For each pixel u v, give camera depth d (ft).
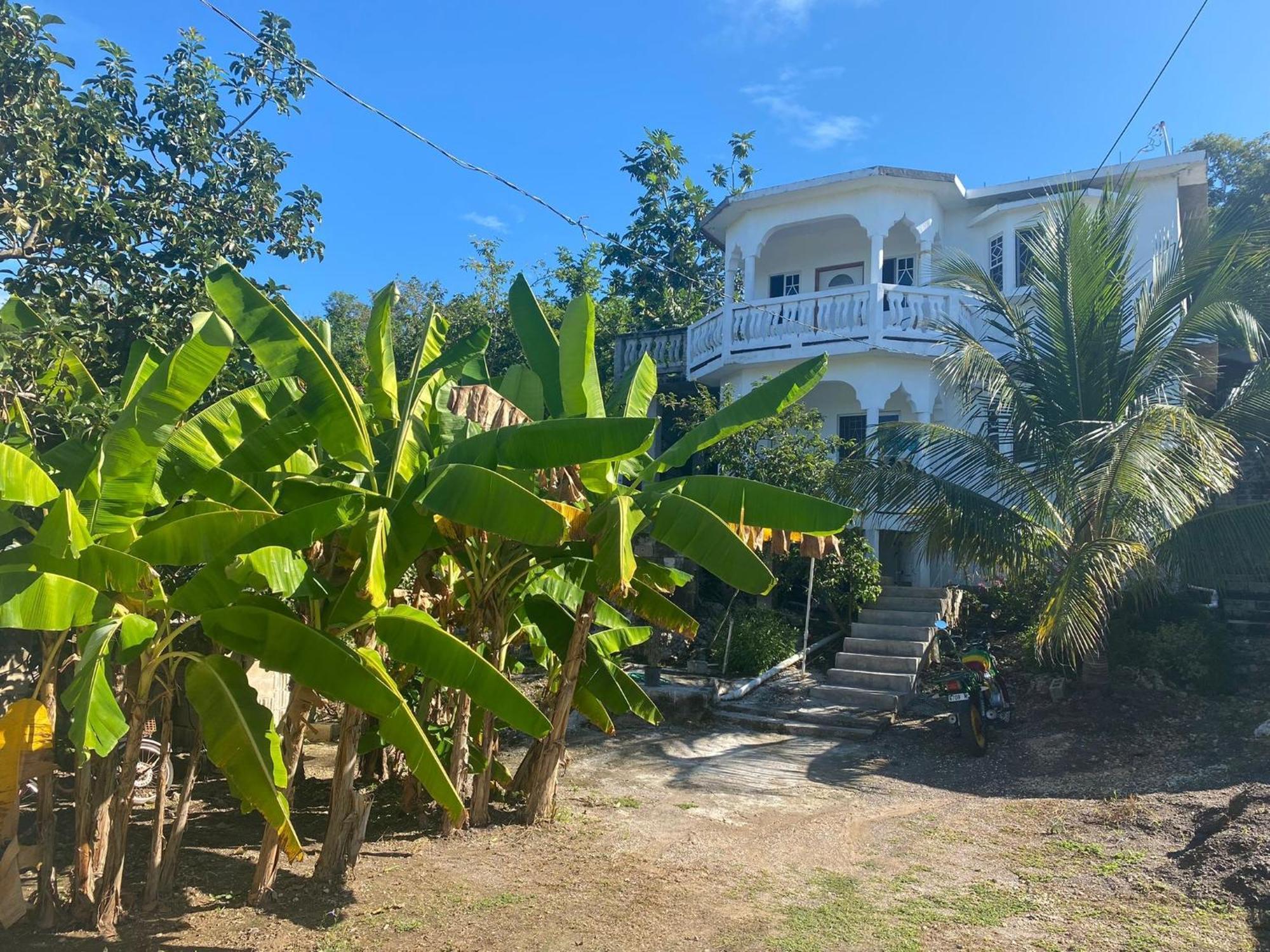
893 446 38.68
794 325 53.98
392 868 20.56
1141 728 32.14
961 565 37.50
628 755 32.81
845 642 43.78
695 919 17.89
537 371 24.21
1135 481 32.35
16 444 18.67
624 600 23.43
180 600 16.26
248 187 36.11
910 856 22.29
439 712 27.45
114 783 17.93
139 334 29.53
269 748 16.11
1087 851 22.20
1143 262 51.70
